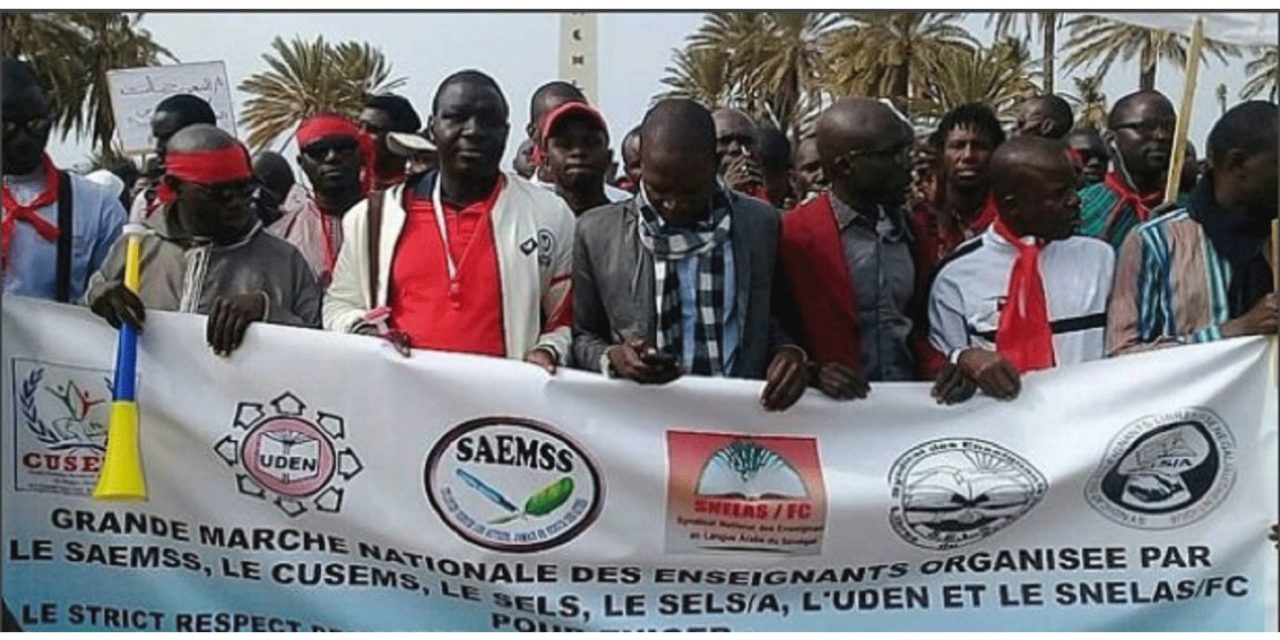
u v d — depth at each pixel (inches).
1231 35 239.0
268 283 217.8
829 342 222.7
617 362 207.0
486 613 210.8
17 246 233.0
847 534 210.4
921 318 227.9
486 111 215.6
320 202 282.5
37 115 232.7
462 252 216.2
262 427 208.2
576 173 245.9
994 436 210.8
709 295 210.1
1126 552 211.0
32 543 208.4
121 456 201.9
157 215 219.9
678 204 207.6
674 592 210.8
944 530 210.7
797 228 225.0
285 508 209.2
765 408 208.7
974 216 260.5
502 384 208.1
